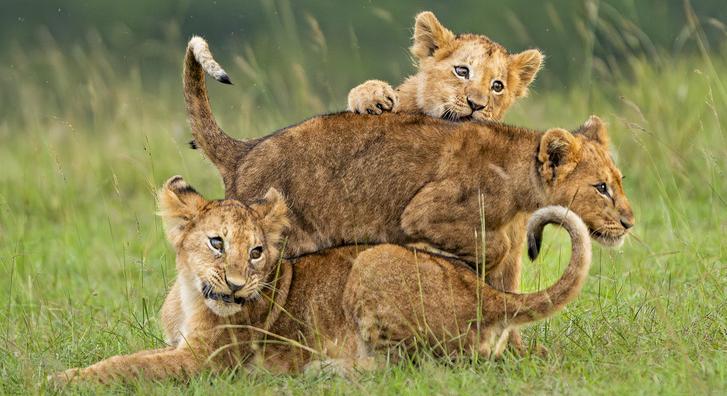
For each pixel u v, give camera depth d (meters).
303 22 34.88
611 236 11.15
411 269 10.39
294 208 11.51
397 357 10.40
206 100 12.13
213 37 35.62
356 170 11.48
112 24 36.03
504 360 10.36
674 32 28.80
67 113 24.14
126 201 19.16
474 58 13.06
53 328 12.66
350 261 10.72
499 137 11.34
